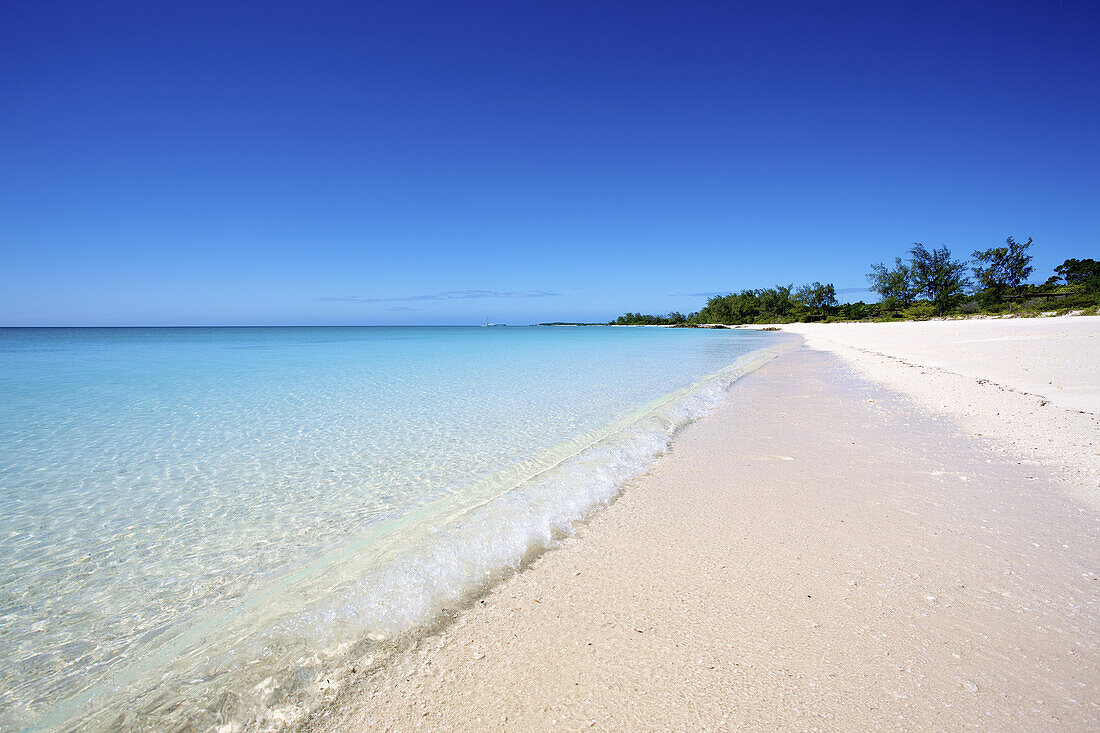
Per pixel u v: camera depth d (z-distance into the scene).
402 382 14.80
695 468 5.58
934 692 2.11
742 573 3.22
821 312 89.62
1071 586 2.92
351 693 2.23
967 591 2.90
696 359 22.89
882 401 9.29
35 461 6.57
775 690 2.16
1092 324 24.53
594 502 4.59
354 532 4.30
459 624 2.75
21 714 2.25
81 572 3.67
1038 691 2.10
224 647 2.64
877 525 3.88
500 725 2.03
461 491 5.33
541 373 17.14
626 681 2.26
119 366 20.48
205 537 4.25
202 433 8.14
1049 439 5.91
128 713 2.19
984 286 52.50
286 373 17.58
